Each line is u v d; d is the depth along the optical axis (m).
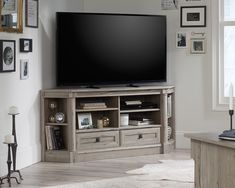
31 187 4.62
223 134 3.49
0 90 4.93
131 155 5.96
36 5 5.54
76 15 5.88
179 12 6.35
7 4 4.96
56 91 5.61
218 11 6.25
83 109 5.71
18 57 5.24
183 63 6.39
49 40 5.88
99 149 5.78
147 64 6.21
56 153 5.66
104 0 6.52
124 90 5.86
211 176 3.55
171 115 6.39
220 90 6.32
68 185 4.68
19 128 5.28
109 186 4.64
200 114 6.38
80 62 5.92
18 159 5.26
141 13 6.45
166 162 5.59
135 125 6.04
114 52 6.06
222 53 6.30
